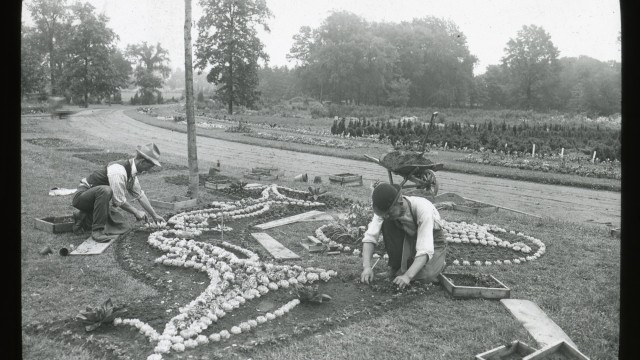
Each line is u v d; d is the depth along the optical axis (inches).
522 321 217.2
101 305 211.5
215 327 204.1
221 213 402.9
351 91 3710.6
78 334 194.7
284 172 683.4
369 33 3639.3
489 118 2556.6
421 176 440.8
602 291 258.1
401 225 247.8
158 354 176.7
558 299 243.9
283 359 178.2
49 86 1769.2
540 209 517.7
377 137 1332.4
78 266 271.7
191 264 277.3
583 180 708.7
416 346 192.5
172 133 1346.0
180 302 228.7
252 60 2461.9
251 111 2618.1
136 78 3395.7
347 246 324.8
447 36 3988.7
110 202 369.7
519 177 734.5
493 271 286.0
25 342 183.3
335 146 1113.4
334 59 3595.0
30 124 1322.6
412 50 3973.9
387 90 3754.9
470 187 652.1
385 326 209.5
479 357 176.6
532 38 3548.2
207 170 675.4
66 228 339.3
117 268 271.7
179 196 473.1
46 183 511.5
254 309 223.1
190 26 449.1
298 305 229.3
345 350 187.5
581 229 407.8
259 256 302.0
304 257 305.9
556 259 316.2
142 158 341.7
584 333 207.3
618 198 595.8
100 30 2060.8
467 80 4074.8
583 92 3006.9
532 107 3563.0
